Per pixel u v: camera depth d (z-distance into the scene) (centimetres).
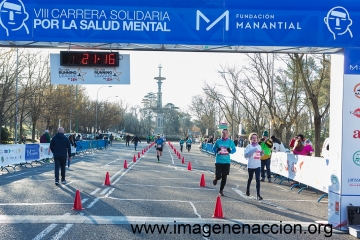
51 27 892
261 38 905
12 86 3556
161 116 9106
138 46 982
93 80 1116
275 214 995
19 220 852
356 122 870
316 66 2861
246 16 905
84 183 1480
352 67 875
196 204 1083
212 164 2797
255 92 3384
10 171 1956
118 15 897
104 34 896
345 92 873
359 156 868
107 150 4853
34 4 891
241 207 1070
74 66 1090
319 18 901
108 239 723
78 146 3634
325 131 4516
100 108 7931
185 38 902
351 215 852
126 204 1056
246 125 4809
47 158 2591
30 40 891
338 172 876
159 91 9175
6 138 4428
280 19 905
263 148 1722
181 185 1488
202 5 902
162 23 901
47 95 4156
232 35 905
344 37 894
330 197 906
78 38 895
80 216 895
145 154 3922
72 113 5369
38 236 732
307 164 1392
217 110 6209
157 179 1670
